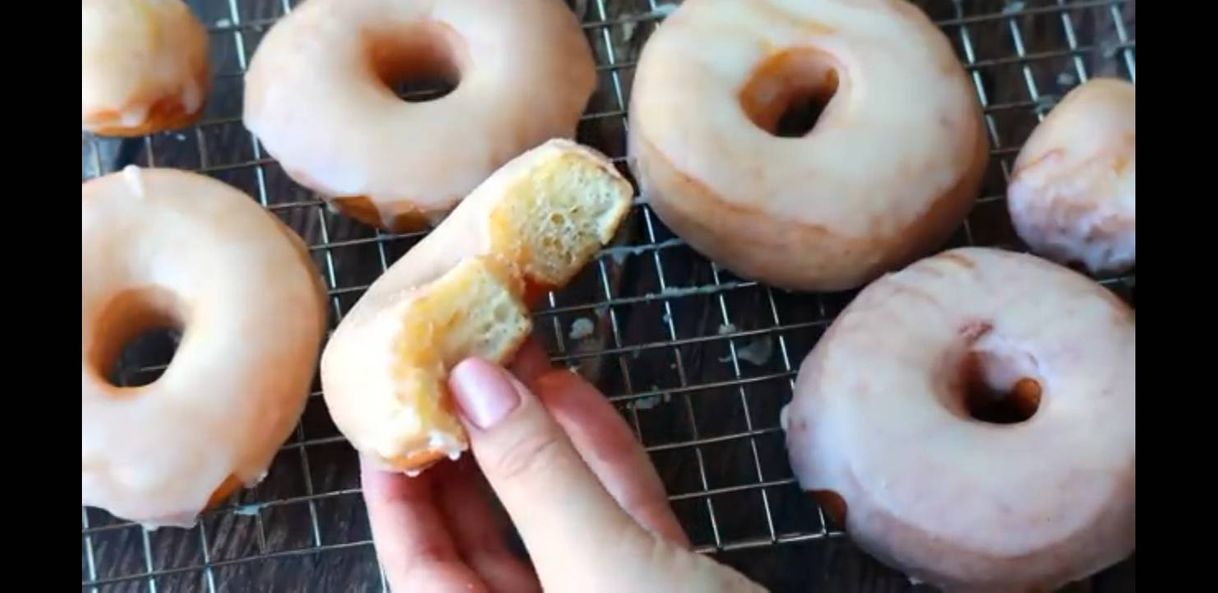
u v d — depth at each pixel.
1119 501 0.27
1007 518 0.27
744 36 0.31
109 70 0.31
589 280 0.33
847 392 0.28
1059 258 0.32
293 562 0.30
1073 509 0.27
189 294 0.30
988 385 0.30
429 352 0.25
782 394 0.32
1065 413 0.28
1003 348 0.29
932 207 0.30
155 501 0.28
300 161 0.31
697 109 0.30
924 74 0.31
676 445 0.31
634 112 0.31
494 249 0.26
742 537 0.31
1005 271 0.30
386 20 0.32
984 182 0.34
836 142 0.30
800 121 0.34
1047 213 0.31
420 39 0.33
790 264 0.31
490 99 0.31
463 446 0.25
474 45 0.32
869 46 0.31
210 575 0.30
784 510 0.31
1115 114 0.31
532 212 0.26
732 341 0.32
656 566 0.22
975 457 0.28
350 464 0.31
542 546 0.23
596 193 0.26
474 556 0.29
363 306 0.27
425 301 0.25
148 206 0.30
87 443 0.28
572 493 0.23
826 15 0.32
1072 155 0.31
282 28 0.32
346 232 0.33
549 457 0.23
